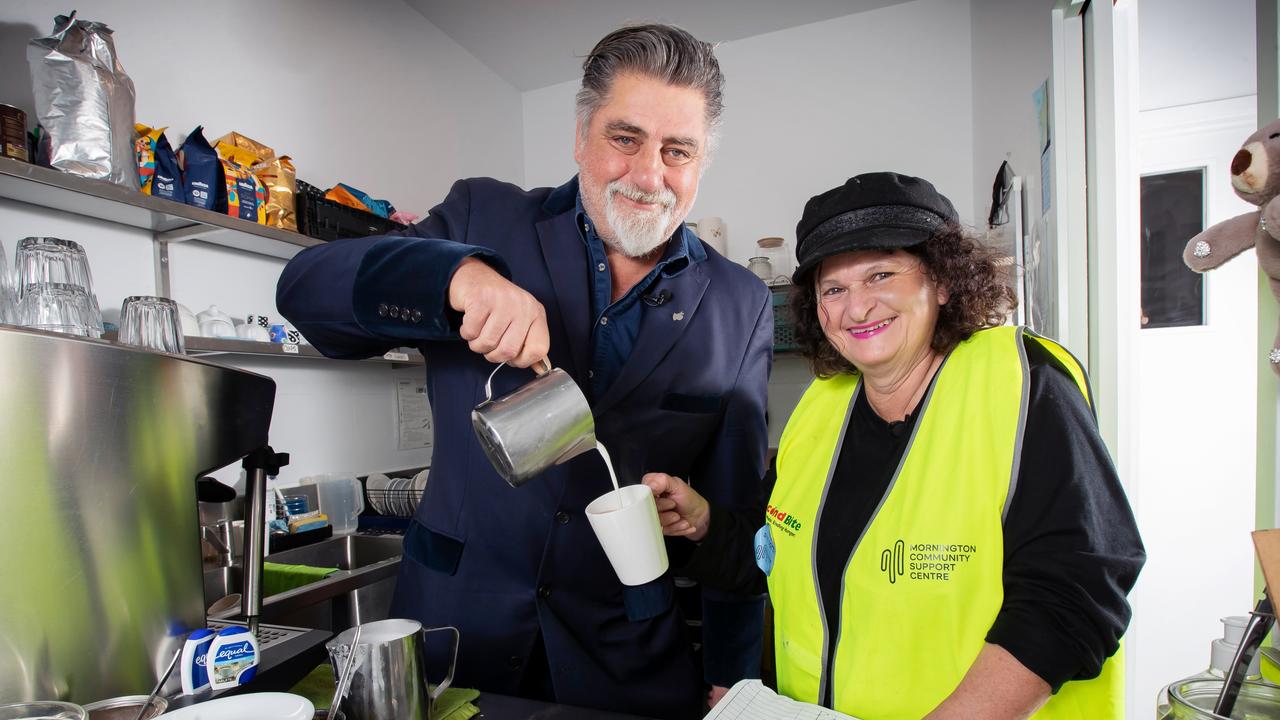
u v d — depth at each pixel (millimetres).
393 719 659
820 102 3242
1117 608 691
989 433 778
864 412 984
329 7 2572
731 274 1280
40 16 1674
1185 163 1812
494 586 1094
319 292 949
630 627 1113
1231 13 1572
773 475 1171
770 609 2100
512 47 3355
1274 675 680
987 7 2609
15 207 1570
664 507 1074
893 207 861
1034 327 1915
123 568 635
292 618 1741
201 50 2088
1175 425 1968
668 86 994
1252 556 1913
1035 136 1889
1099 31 1544
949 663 775
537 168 3812
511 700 808
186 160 1780
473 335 821
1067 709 777
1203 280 1913
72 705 548
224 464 741
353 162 2662
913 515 806
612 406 1123
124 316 1544
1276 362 756
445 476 1139
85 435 596
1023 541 741
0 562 560
